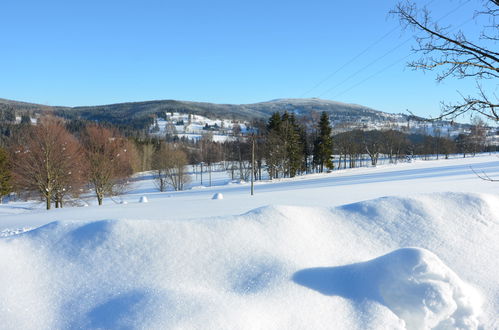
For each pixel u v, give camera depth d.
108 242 4.27
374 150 66.38
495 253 4.57
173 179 51.19
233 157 60.00
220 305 3.17
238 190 29.84
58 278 3.82
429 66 4.40
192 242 4.29
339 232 5.01
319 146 56.25
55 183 24.77
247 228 4.64
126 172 31.89
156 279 3.73
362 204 5.62
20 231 11.16
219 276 3.85
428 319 3.38
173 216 11.29
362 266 4.01
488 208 5.38
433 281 3.58
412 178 30.59
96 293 3.56
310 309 3.42
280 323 3.22
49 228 4.65
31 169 24.36
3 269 3.87
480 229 5.00
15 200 35.72
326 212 5.43
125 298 3.38
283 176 54.12
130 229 4.45
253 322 3.07
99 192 27.91
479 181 24.14
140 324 2.91
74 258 4.10
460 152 80.25
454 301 3.46
